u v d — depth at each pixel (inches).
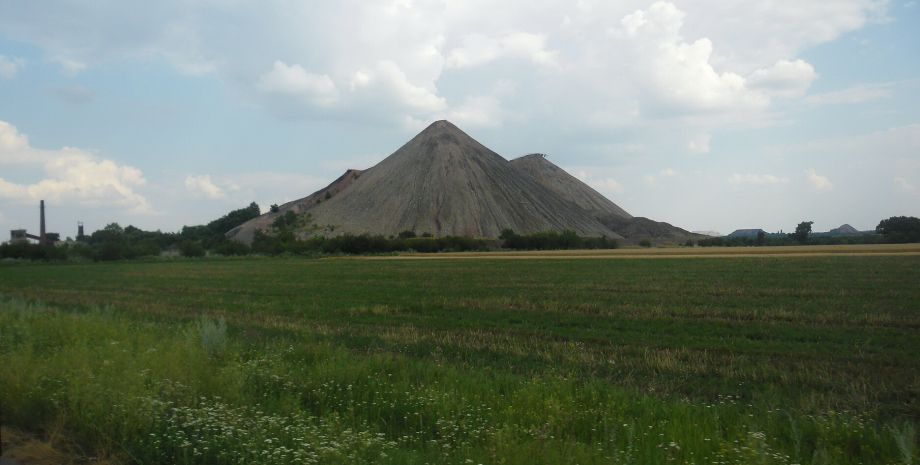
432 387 375.9
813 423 315.3
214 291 1482.5
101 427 280.7
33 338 514.3
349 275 1983.3
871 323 754.2
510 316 884.6
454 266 2393.0
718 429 299.0
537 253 3791.8
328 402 354.6
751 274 1578.5
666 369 499.2
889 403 388.5
